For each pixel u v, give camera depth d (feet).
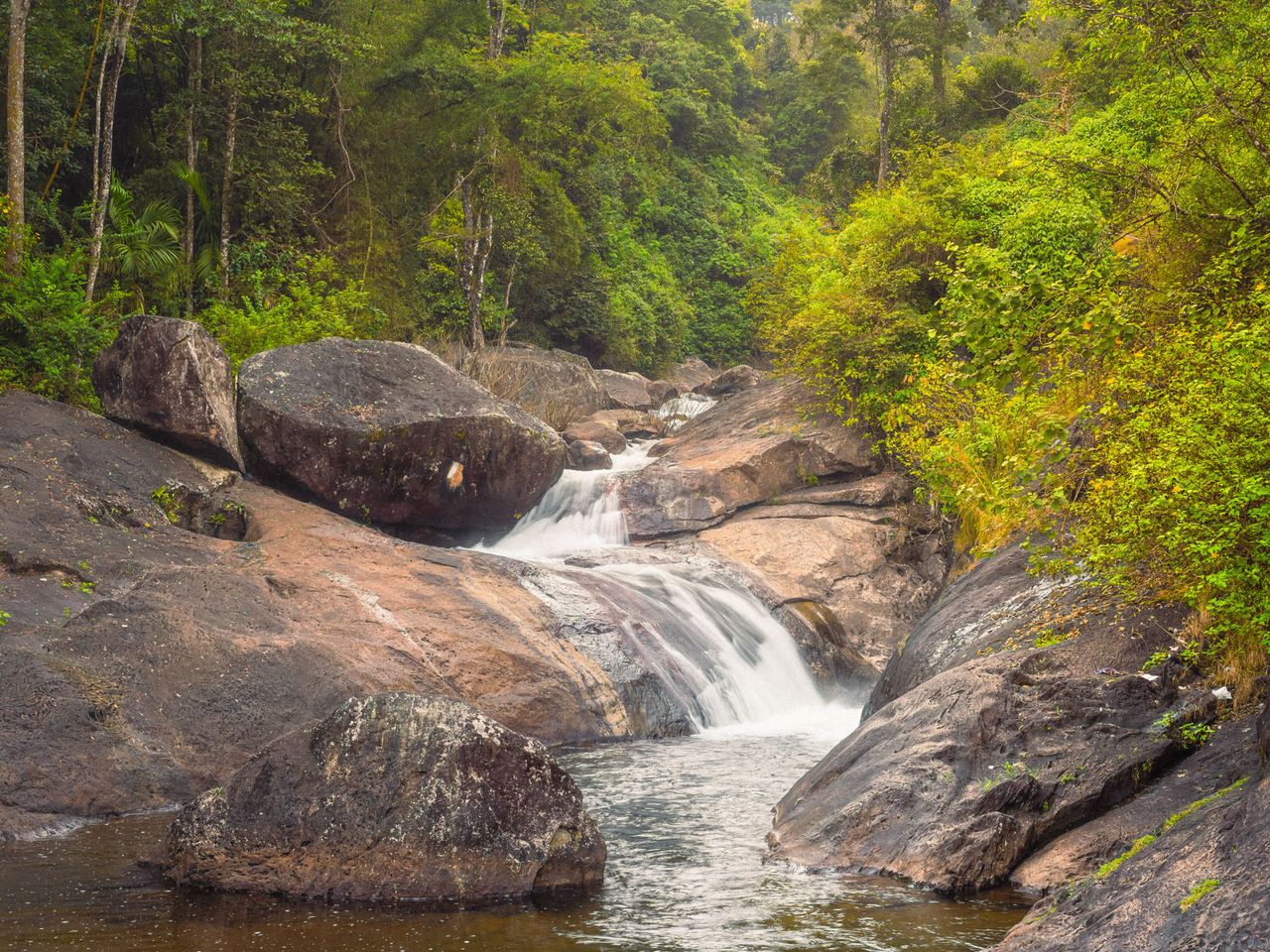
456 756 22.90
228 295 80.02
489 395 58.49
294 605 39.55
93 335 55.16
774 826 26.58
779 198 203.41
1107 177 35.68
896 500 62.28
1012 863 22.34
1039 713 25.17
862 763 26.05
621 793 31.91
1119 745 24.18
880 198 69.62
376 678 36.76
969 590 37.47
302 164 88.48
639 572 53.06
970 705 25.66
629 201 170.30
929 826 23.20
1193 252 32.94
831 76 136.77
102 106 78.23
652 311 150.00
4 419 45.24
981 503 26.27
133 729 31.96
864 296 65.62
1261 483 21.48
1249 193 31.07
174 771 31.37
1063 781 23.49
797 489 64.44
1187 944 14.64
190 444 49.67
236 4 76.28
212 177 85.46
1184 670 25.82
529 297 130.00
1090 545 26.55
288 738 23.63
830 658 52.65
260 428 51.21
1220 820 16.97
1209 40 31.24
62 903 21.72
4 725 30.04
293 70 89.92
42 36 73.97
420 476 54.60
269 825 22.82
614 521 61.36
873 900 21.45
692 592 52.11
